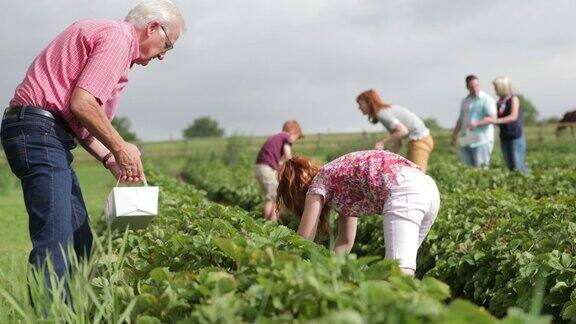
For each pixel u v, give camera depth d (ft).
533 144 126.82
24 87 16.92
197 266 16.30
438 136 127.24
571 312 17.02
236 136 143.84
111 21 17.38
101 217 34.71
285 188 19.12
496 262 21.43
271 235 16.89
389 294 10.02
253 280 12.53
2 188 87.61
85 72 16.62
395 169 18.25
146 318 12.51
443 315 9.13
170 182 57.36
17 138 16.53
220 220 19.61
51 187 16.43
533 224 24.56
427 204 18.16
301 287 11.11
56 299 13.50
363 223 30.58
